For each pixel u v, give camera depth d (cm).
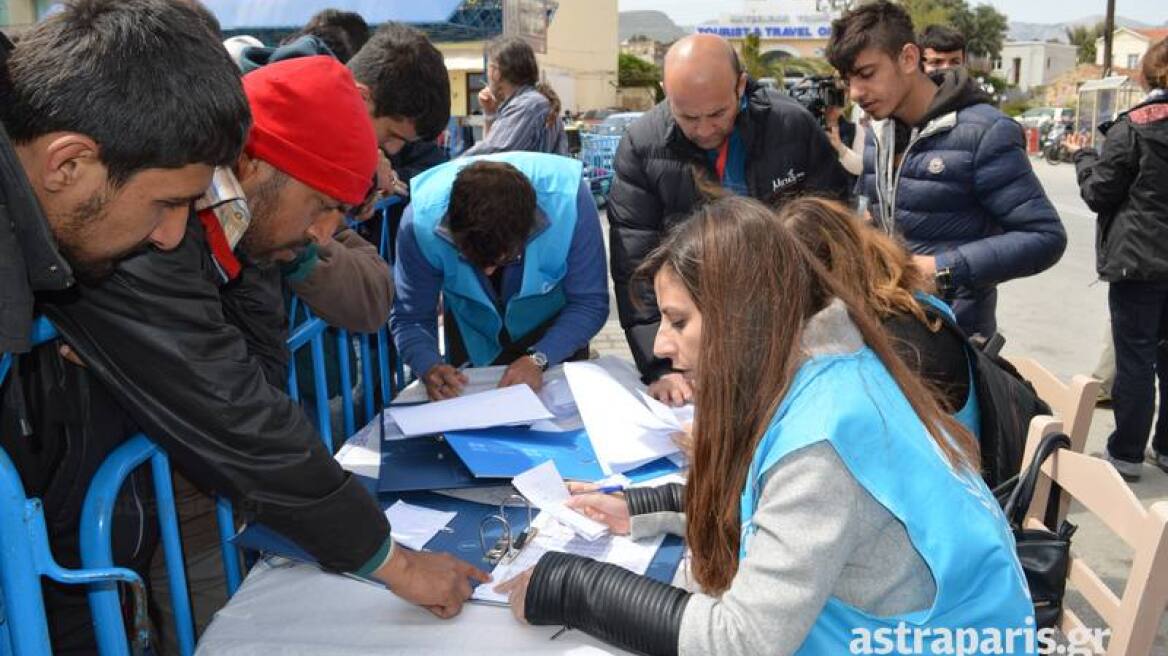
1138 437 344
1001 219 234
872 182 269
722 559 112
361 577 125
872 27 239
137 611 105
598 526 138
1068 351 534
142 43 82
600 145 1188
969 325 244
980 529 102
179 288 101
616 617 108
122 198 85
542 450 167
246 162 119
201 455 106
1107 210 329
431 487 151
